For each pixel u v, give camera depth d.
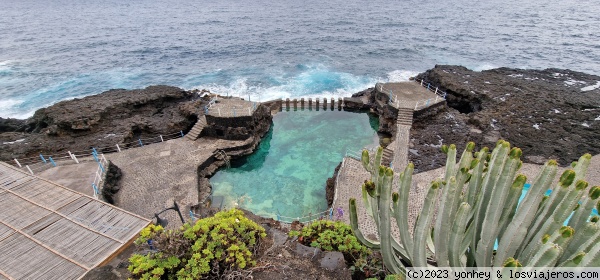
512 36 57.75
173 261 7.01
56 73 43.56
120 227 11.56
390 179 5.92
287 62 47.06
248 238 8.32
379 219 6.56
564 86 27.89
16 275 9.59
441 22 73.00
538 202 4.88
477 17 78.19
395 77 40.81
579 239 4.76
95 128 24.41
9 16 91.62
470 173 6.29
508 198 5.41
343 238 8.91
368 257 8.53
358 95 33.84
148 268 6.88
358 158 20.86
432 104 24.75
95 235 11.19
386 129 25.95
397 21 75.62
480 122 22.64
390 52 51.00
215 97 28.91
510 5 97.81
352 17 82.81
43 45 57.00
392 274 6.91
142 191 18.28
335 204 16.20
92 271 7.88
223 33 66.50
